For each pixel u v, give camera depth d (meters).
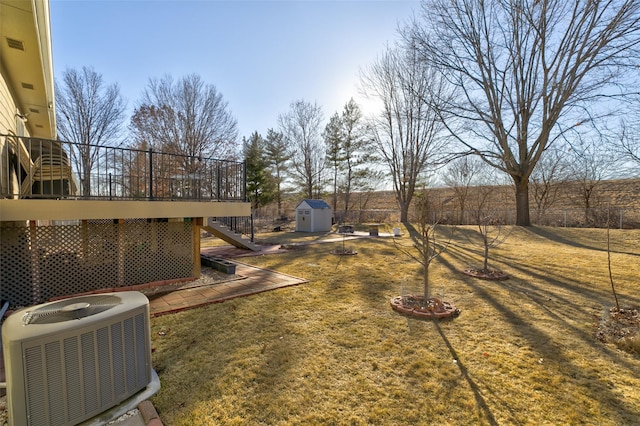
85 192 5.23
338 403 2.31
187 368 2.81
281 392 2.45
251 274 6.84
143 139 21.75
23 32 4.34
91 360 2.00
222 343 3.35
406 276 6.78
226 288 5.60
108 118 23.22
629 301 4.90
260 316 4.20
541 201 22.25
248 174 27.12
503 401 2.34
